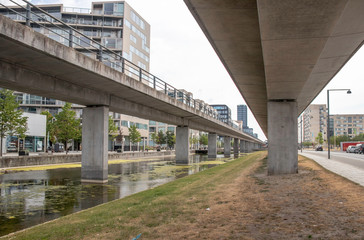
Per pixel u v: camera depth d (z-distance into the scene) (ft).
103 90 71.15
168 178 77.56
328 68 43.11
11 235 24.07
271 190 37.70
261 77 55.31
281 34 28.07
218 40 37.55
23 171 90.79
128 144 271.49
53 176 78.95
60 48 47.96
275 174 57.77
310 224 21.43
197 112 127.44
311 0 21.81
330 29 26.99
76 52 51.52
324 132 554.46
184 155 133.39
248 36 36.04
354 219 21.83
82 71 55.21
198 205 30.83
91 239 21.06
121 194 52.42
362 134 447.42
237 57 43.96
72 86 63.21
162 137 325.01
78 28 242.99
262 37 28.86
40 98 241.35
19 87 54.85
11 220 34.22
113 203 37.40
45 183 66.49
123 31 242.37
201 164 134.82
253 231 20.66
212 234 20.53
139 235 21.13
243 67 49.26
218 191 39.91
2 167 93.20
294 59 35.22
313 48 31.65
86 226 24.75
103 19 244.42
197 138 408.05
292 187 39.04
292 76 42.88
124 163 138.92
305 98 74.54
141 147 296.71
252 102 88.02
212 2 27.84
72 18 244.63
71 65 51.44
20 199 47.62
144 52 277.64
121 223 25.03
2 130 101.45
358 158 111.24
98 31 243.81
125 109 85.35
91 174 69.77
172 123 128.36
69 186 62.39
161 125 398.62
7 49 43.75
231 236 19.83
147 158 188.65
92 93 68.85
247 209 27.58
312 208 26.20
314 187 37.27
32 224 32.40
